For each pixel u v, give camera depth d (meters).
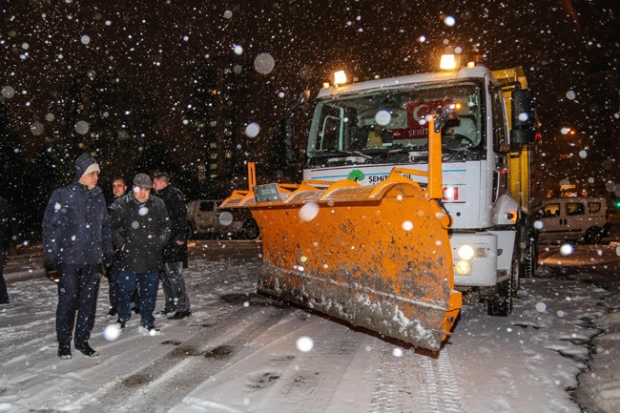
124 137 49.34
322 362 4.73
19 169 24.44
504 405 3.77
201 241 22.72
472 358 4.87
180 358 4.83
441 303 4.28
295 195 5.33
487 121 5.81
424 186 5.75
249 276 10.61
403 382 4.23
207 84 69.62
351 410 3.67
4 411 3.65
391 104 6.42
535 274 10.59
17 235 7.77
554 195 54.25
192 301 7.76
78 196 4.90
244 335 5.68
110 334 5.64
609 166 63.94
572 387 4.20
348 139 6.70
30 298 8.21
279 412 3.63
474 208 5.69
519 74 7.90
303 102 7.12
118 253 6.10
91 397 3.90
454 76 6.11
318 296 5.65
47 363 4.70
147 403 3.78
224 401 3.80
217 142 69.69
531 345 5.32
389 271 4.81
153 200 5.80
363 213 4.85
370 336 5.63
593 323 6.34
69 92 51.66
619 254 15.18
